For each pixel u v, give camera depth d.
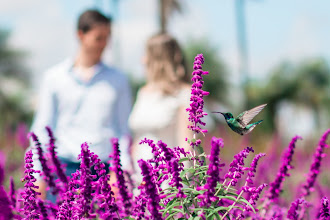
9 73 42.41
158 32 4.41
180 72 4.31
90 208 1.66
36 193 1.84
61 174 2.03
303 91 42.81
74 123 3.79
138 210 1.70
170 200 1.80
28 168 1.84
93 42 3.87
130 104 4.04
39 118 3.86
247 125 2.03
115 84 3.92
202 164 1.77
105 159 3.67
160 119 4.07
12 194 2.01
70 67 3.90
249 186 1.91
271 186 2.12
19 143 9.27
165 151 1.63
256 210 1.82
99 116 3.83
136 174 3.01
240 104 27.55
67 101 3.82
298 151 10.27
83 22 3.86
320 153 2.23
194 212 1.72
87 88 3.81
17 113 41.12
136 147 4.06
